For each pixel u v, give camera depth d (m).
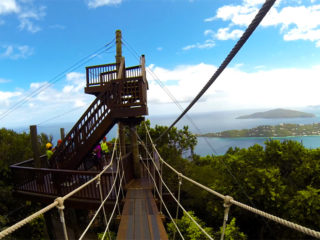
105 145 8.64
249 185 11.71
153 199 5.25
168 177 13.70
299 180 12.43
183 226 8.38
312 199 9.66
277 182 11.50
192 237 7.64
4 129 12.17
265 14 1.87
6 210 8.30
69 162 6.93
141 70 7.43
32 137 6.92
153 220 4.18
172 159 14.32
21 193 6.66
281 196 11.39
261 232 12.70
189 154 16.41
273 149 13.30
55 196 6.08
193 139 16.34
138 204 4.96
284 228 11.52
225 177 13.88
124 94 6.57
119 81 6.50
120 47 8.16
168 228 8.66
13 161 10.25
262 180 11.41
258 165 13.38
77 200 5.80
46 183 6.80
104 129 6.56
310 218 9.88
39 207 10.03
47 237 9.98
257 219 12.77
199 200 15.34
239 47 2.26
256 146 14.49
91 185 5.77
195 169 17.75
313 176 11.63
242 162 12.93
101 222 13.37
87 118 6.77
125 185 6.15
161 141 15.77
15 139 11.22
